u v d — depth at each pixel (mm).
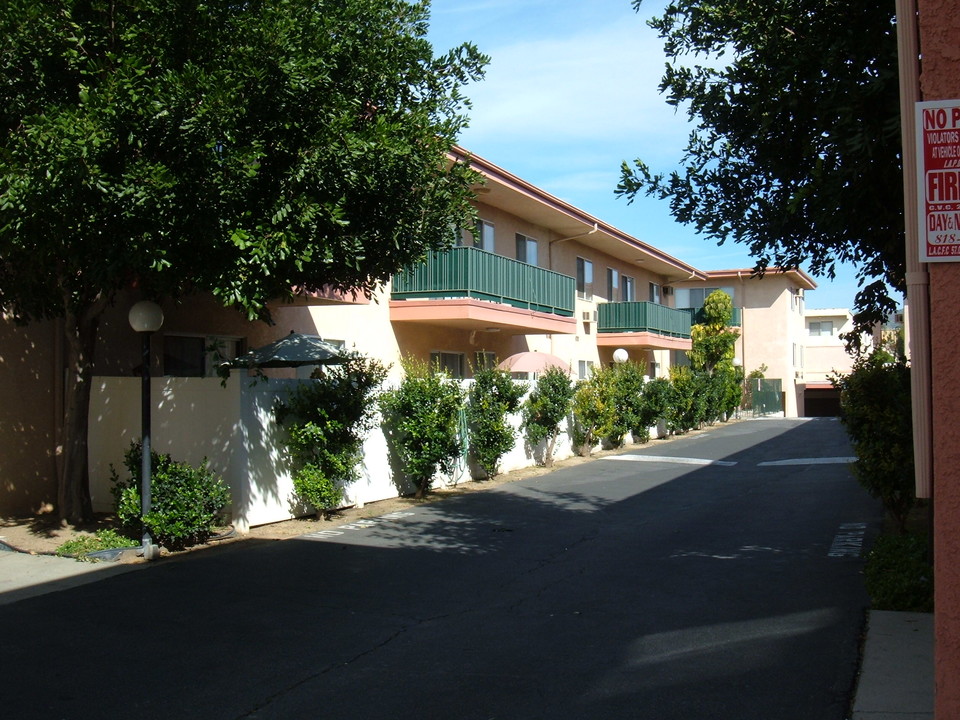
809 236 8250
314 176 8797
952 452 3332
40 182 7582
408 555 9898
